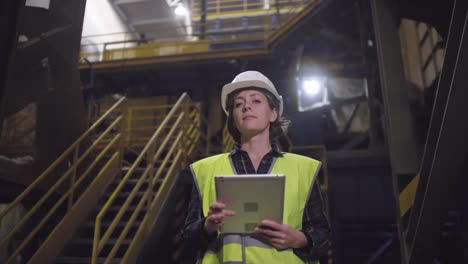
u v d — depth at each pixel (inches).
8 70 126.3
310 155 302.2
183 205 261.6
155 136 221.6
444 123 98.2
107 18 858.8
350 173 326.0
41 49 182.9
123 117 269.4
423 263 130.0
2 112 126.3
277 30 491.2
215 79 565.6
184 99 290.2
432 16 198.2
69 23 194.5
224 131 347.3
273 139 84.4
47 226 254.4
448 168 105.0
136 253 185.8
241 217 65.4
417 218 131.0
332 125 478.6
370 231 334.0
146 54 600.7
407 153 157.5
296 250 68.4
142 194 235.5
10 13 128.0
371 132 377.7
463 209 233.3
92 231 208.8
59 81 199.5
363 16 422.0
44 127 204.4
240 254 65.6
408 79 398.3
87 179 241.4
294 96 478.0
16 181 202.4
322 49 491.8
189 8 935.0
